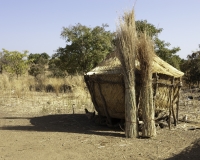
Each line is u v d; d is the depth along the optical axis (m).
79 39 19.58
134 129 7.50
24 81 21.55
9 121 10.05
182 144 6.84
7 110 12.44
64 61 20.36
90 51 19.80
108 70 8.32
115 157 5.98
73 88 16.73
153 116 7.47
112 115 8.62
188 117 10.24
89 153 6.25
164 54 20.77
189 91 18.12
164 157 5.94
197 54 20.77
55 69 28.47
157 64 8.41
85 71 19.80
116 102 8.30
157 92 8.11
